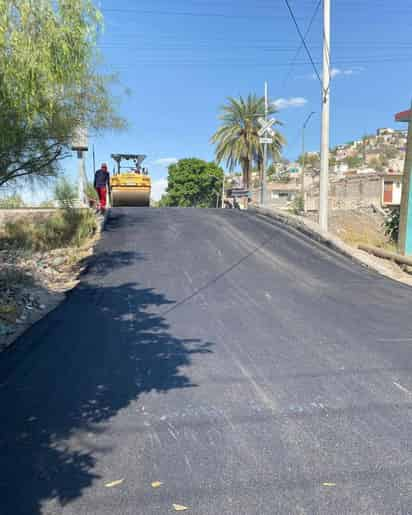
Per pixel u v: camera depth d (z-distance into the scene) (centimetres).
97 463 328
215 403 420
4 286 805
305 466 326
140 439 359
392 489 302
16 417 392
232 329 634
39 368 495
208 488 301
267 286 882
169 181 7375
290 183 6231
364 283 928
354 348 567
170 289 843
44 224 1331
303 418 394
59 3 620
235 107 3219
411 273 1052
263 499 291
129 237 1298
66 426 378
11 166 825
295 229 1488
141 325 644
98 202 1725
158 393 439
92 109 951
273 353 547
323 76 1408
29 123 688
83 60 664
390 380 474
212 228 1461
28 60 571
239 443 354
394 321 683
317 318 693
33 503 286
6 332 609
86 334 604
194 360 521
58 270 983
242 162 3372
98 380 466
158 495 294
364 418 395
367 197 2809
